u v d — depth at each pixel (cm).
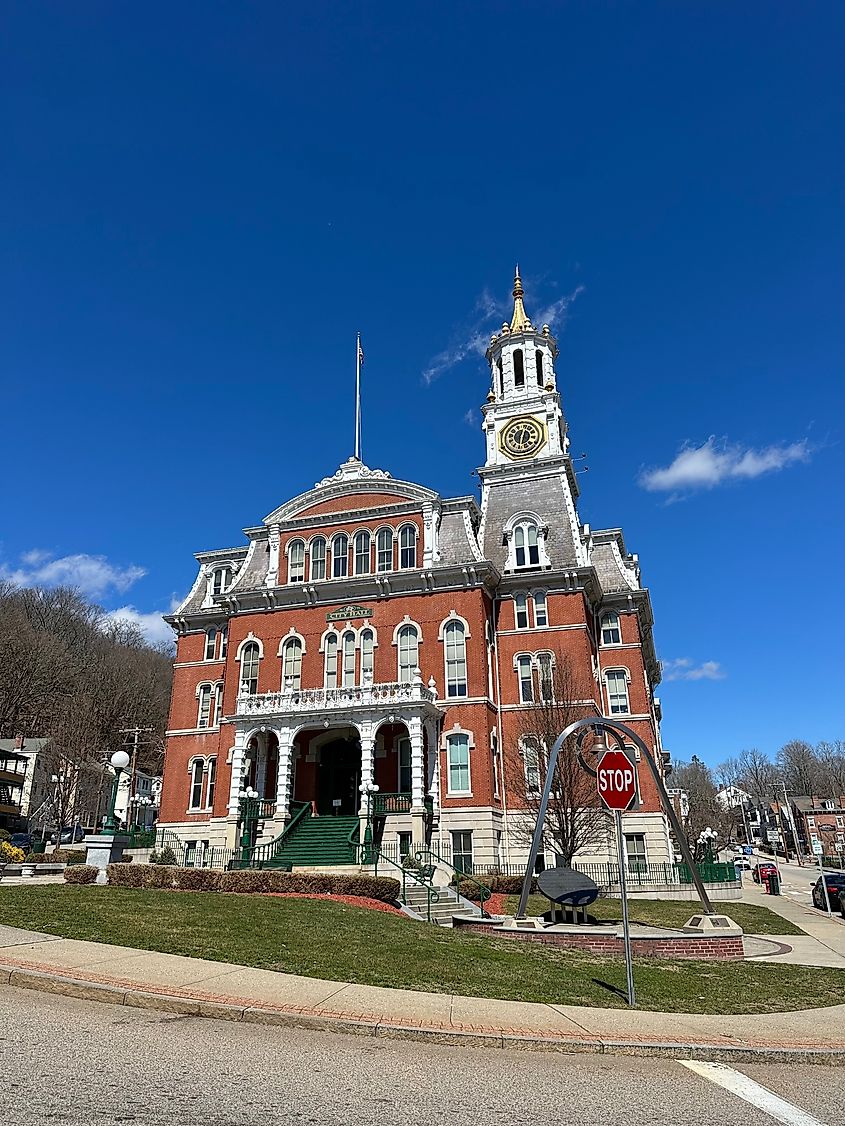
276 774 4162
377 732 4081
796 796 13200
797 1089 809
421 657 4103
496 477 4838
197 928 1512
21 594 9444
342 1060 812
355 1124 623
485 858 3647
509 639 4244
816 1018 1163
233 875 2283
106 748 7525
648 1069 866
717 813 10519
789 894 4978
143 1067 732
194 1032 881
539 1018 1040
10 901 1667
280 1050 833
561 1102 719
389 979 1227
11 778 6850
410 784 3972
